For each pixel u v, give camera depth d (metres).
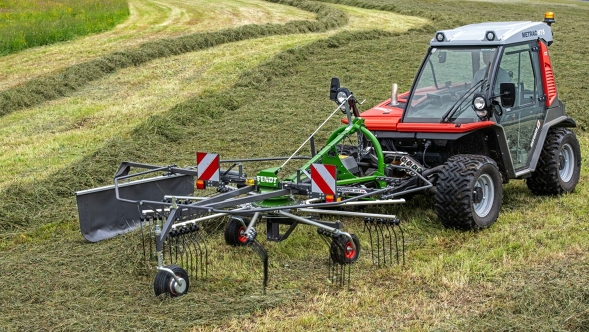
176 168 6.77
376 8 29.61
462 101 7.19
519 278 5.64
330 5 30.78
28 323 5.13
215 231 7.20
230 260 6.39
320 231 6.02
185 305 5.33
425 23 24.53
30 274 6.20
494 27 7.67
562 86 14.64
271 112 13.16
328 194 5.71
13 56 18.53
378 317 5.05
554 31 22.33
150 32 22.09
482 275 5.75
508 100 6.87
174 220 5.61
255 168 9.70
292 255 6.48
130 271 6.20
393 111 7.82
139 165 6.86
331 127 12.04
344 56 17.92
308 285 5.73
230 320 5.05
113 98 14.51
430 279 5.70
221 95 14.05
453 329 4.78
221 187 6.39
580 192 8.22
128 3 31.78
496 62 7.11
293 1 30.44
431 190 7.06
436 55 7.42
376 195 6.89
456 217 6.74
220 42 19.81
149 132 11.59
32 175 9.56
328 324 4.95
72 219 7.87
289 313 5.18
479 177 6.85
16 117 13.26
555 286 5.39
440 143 7.30
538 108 7.81
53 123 12.80
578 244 6.41
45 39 20.58
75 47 19.53
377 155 7.01
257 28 21.12
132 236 7.08
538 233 6.73
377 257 6.35
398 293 5.48
